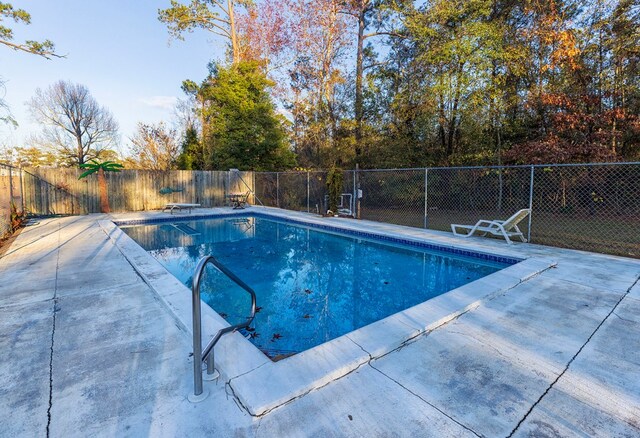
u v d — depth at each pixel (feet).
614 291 11.69
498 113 34.37
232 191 48.62
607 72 29.55
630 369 6.94
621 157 28.48
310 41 51.08
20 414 5.54
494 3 36.83
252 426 5.32
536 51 32.81
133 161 67.36
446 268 18.56
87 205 37.86
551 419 5.48
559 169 30.71
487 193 36.63
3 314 9.71
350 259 20.67
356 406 5.81
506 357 7.44
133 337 8.34
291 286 15.69
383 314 12.42
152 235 28.84
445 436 5.11
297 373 6.61
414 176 40.60
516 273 13.56
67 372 6.79
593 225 27.78
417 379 6.62
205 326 8.72
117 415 5.54
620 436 5.13
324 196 38.06
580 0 31.09
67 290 11.83
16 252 17.97
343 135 48.37
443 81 36.47
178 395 6.09
